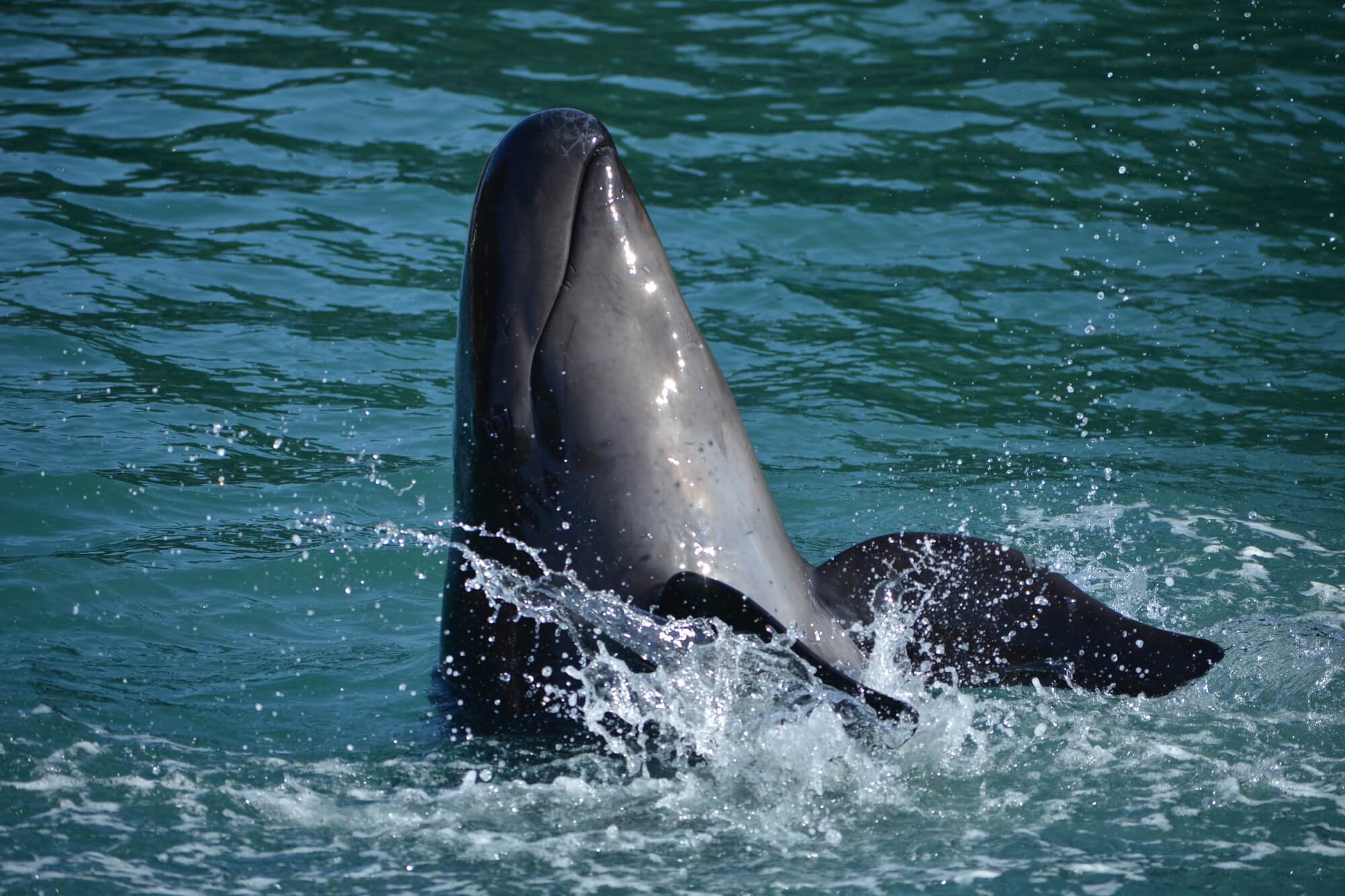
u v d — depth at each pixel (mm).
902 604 17984
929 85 49438
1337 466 27469
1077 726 17188
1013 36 54281
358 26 53844
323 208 39438
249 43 51531
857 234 39094
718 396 16859
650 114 46625
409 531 22328
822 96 48531
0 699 17859
